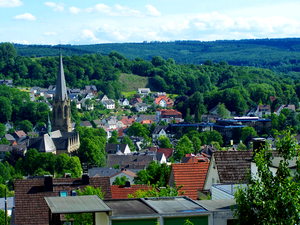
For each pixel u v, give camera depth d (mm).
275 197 24906
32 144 197625
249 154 44688
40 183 51812
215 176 44656
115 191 61219
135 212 27844
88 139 191000
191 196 51062
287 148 26172
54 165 168375
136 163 165000
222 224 28250
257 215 25344
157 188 58594
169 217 27484
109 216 26750
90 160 188375
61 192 52375
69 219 34219
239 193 26172
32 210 48688
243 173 43125
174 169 53500
